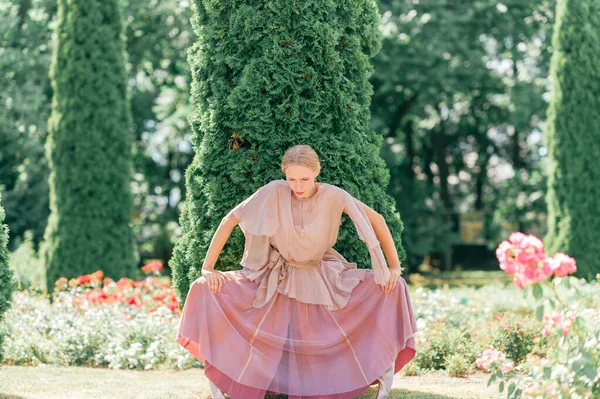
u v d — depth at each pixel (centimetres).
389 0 2044
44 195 1822
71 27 1170
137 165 2372
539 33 2055
